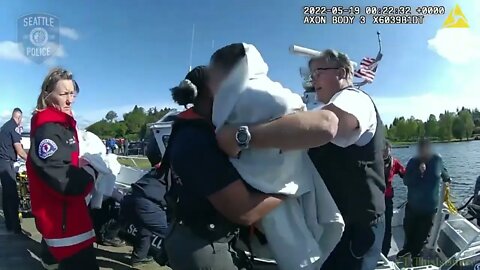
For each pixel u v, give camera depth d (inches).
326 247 33.7
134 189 87.7
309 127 28.3
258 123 29.6
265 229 31.9
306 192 32.9
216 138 30.9
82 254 52.3
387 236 78.4
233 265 33.2
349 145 34.9
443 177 82.5
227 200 30.2
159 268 87.3
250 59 30.6
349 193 35.9
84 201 53.3
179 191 32.8
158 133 83.0
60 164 49.5
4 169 116.6
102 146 67.0
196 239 32.2
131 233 87.6
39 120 50.1
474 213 91.4
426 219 82.3
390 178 76.9
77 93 54.2
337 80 38.0
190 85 32.9
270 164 30.6
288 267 31.8
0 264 91.5
